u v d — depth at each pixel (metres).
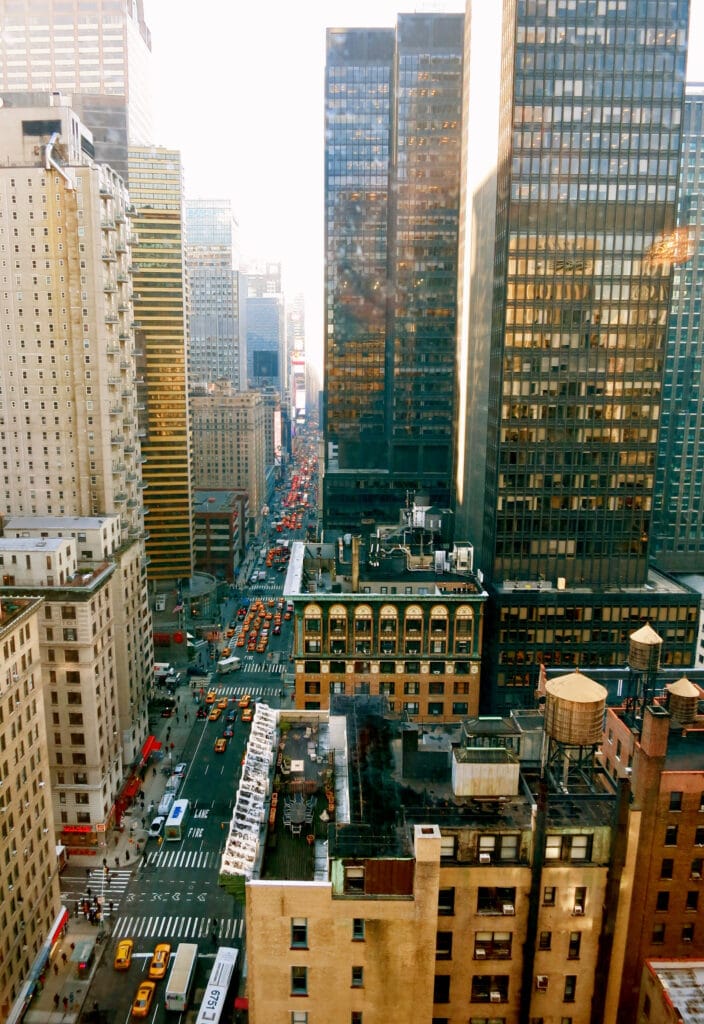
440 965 49.72
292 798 60.75
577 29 126.75
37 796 88.69
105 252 134.00
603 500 138.25
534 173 129.62
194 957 87.25
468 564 125.62
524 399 135.00
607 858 49.28
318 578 120.06
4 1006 77.94
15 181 128.62
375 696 68.94
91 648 111.31
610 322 133.50
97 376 135.50
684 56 127.69
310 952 47.59
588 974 50.78
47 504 139.88
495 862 48.62
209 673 183.50
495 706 135.75
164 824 120.38
